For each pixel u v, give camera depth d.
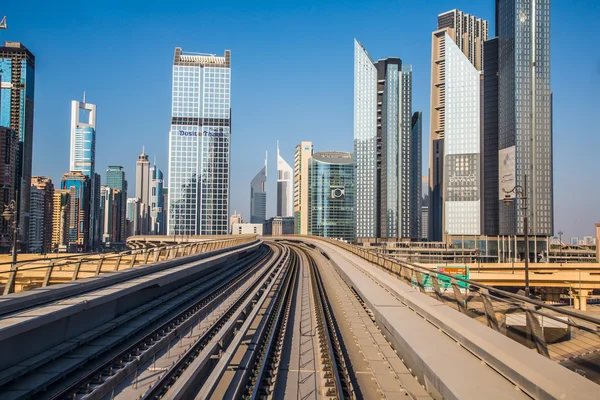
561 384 5.94
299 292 26.64
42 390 8.73
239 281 28.84
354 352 12.72
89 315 12.94
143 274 18.72
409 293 14.77
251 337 14.39
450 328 9.43
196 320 16.64
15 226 21.27
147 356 11.50
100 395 8.71
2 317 9.55
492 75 165.62
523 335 7.79
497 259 133.62
